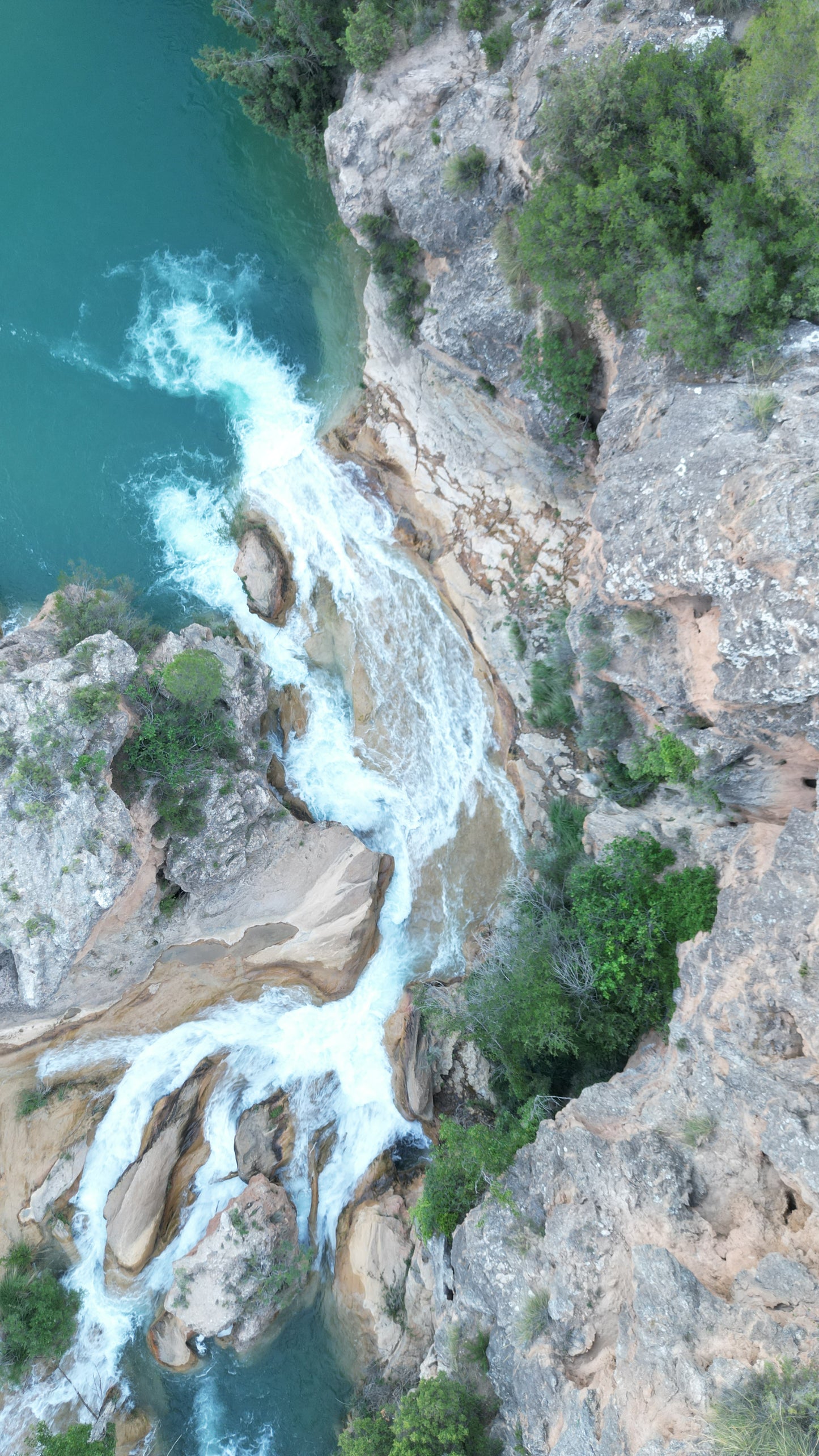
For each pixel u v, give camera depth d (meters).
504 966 22.05
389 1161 24.52
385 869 25.81
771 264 15.80
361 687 26.19
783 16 14.27
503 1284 17.00
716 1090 15.41
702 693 16.88
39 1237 22.69
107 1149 23.73
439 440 24.56
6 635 25.81
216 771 23.58
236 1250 22.36
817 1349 12.06
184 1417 22.92
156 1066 24.38
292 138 26.17
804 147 14.51
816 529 14.20
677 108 16.42
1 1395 21.41
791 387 15.61
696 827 19.91
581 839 22.97
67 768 21.81
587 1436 13.84
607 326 18.66
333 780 26.39
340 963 24.94
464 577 24.58
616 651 18.58
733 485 15.37
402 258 22.92
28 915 21.59
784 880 15.52
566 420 20.39
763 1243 13.91
